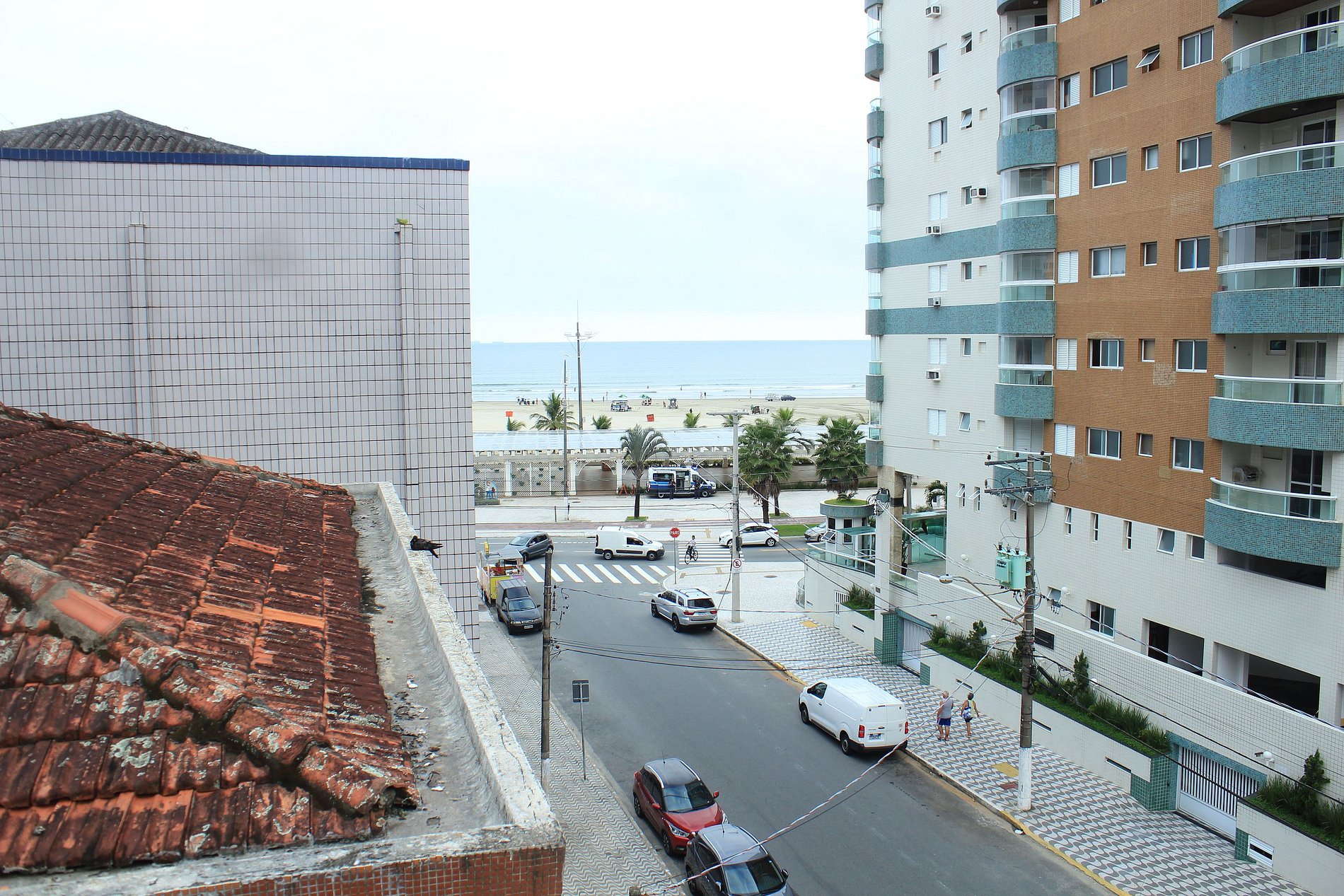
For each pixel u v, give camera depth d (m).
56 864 4.98
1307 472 22.75
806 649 38.53
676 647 39.16
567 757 28.20
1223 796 23.44
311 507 12.54
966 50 33.84
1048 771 27.02
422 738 6.94
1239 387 23.39
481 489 74.50
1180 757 24.72
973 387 33.81
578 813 24.78
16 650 6.00
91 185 18.95
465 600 21.05
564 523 65.25
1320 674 21.69
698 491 76.25
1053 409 30.27
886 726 28.20
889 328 38.75
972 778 26.62
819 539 57.62
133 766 5.50
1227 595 24.11
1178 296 25.72
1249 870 21.59
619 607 45.12
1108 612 28.41
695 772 26.20
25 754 5.46
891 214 38.50
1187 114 25.41
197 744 5.75
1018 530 31.67
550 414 91.12
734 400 186.38
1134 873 21.56
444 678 7.96
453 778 6.41
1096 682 27.52
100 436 11.71
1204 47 25.02
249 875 5.04
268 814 5.45
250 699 6.05
